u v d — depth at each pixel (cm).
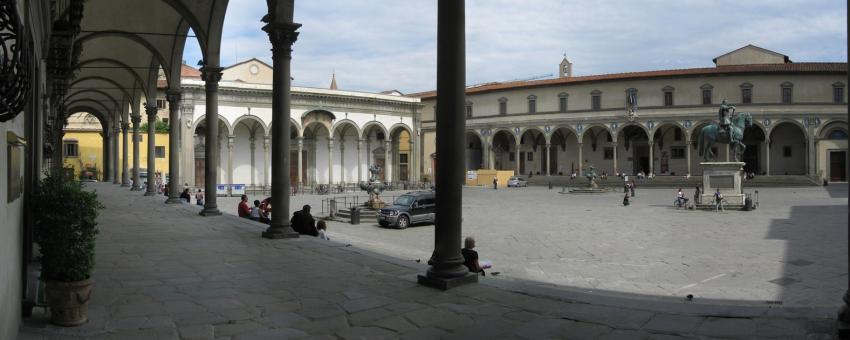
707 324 575
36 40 796
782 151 6047
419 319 626
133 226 1555
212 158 1892
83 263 589
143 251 1101
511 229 2259
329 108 5897
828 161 5634
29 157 713
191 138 5053
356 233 2322
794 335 524
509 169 7456
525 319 621
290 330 584
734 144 3123
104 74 3203
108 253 1073
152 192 2945
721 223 2369
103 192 3238
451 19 799
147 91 2950
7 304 435
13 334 487
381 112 6281
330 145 5897
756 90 5756
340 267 936
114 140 4550
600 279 1265
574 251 1677
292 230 1330
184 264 959
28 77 371
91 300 696
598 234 2067
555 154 7050
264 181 5606
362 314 646
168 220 1728
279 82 1329
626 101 6153
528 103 6675
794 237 1880
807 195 4047
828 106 5653
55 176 616
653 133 6038
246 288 774
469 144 7475
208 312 648
